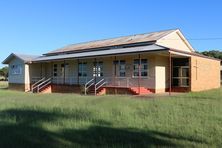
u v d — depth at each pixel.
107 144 9.65
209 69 32.03
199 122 12.98
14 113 15.38
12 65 42.78
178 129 11.89
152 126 12.41
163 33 32.25
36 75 40.62
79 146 9.38
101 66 32.31
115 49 31.39
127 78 29.56
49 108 16.88
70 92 32.94
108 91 28.73
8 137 10.37
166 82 29.09
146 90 27.27
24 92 34.56
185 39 33.91
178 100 19.00
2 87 46.66
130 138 10.46
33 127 12.01
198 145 9.63
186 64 28.94
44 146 9.33
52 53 41.56
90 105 17.73
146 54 27.38
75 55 33.56
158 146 9.48
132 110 15.78
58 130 11.54
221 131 11.52
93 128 11.95
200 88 29.70
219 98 20.27
